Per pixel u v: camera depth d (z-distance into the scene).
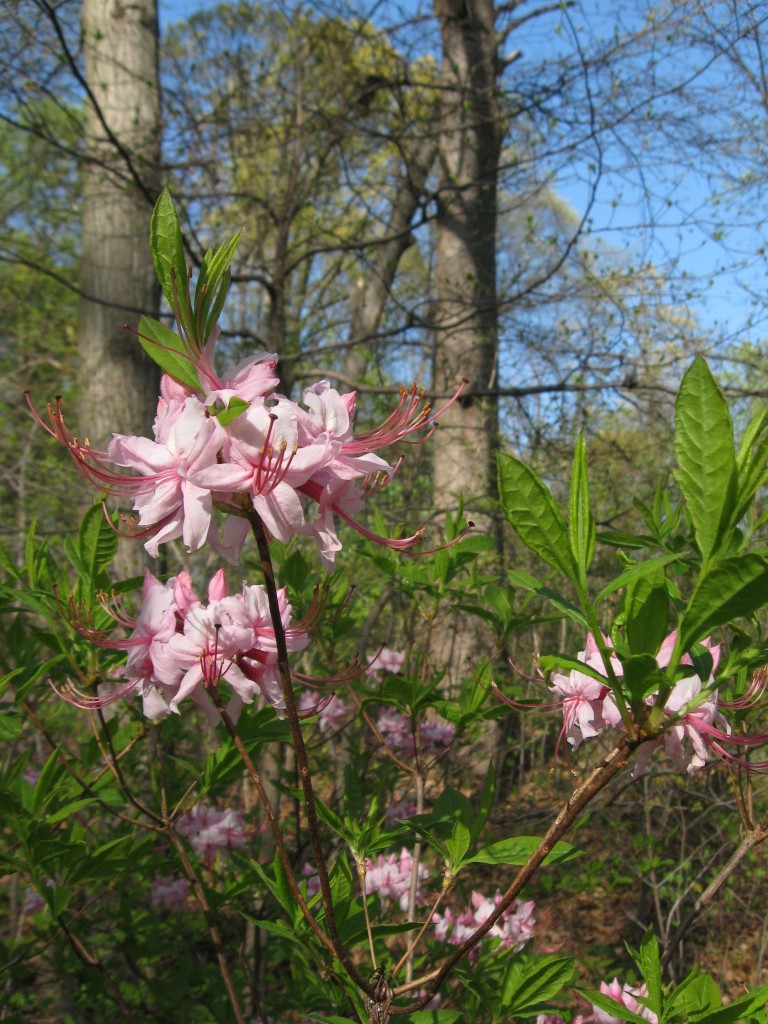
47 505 7.09
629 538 2.31
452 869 1.69
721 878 2.14
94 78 6.28
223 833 2.94
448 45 8.20
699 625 1.07
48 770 2.09
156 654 1.59
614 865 4.98
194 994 3.27
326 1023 1.58
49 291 10.34
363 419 7.18
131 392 6.18
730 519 1.07
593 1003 1.67
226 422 1.27
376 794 2.13
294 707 1.29
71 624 1.76
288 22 6.75
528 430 7.28
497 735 5.38
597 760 4.97
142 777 3.52
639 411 7.23
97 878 2.09
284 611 1.63
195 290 1.29
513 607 2.81
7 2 5.50
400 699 2.61
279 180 6.89
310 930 1.79
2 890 3.95
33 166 7.89
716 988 1.69
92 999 3.16
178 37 7.34
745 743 1.38
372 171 8.51
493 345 8.05
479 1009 2.48
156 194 6.23
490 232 8.43
